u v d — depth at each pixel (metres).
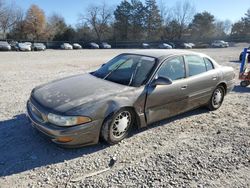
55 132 3.50
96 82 4.41
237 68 14.39
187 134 4.63
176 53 5.02
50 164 3.47
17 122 4.73
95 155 3.74
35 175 3.22
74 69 12.72
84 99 3.76
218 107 6.07
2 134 4.23
